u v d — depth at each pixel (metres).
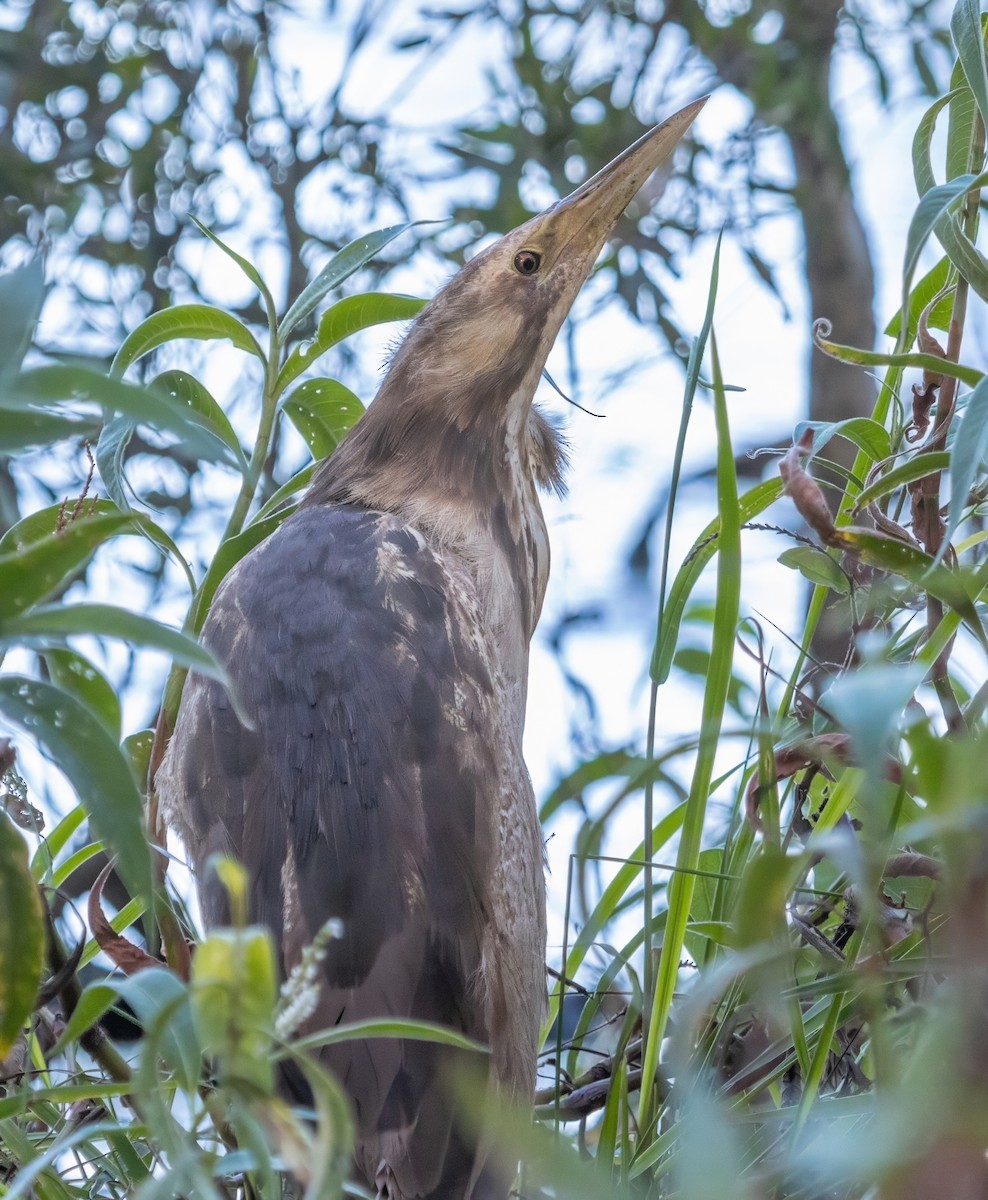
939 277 5.13
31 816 4.83
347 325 5.96
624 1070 4.17
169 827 5.48
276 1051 3.05
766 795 3.90
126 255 10.84
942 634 4.04
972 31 4.29
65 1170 4.66
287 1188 4.41
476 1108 2.53
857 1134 3.24
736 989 4.59
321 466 6.90
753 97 11.57
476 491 6.83
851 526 4.47
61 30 11.48
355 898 4.77
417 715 5.16
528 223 7.14
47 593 3.04
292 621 5.42
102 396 2.86
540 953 5.32
